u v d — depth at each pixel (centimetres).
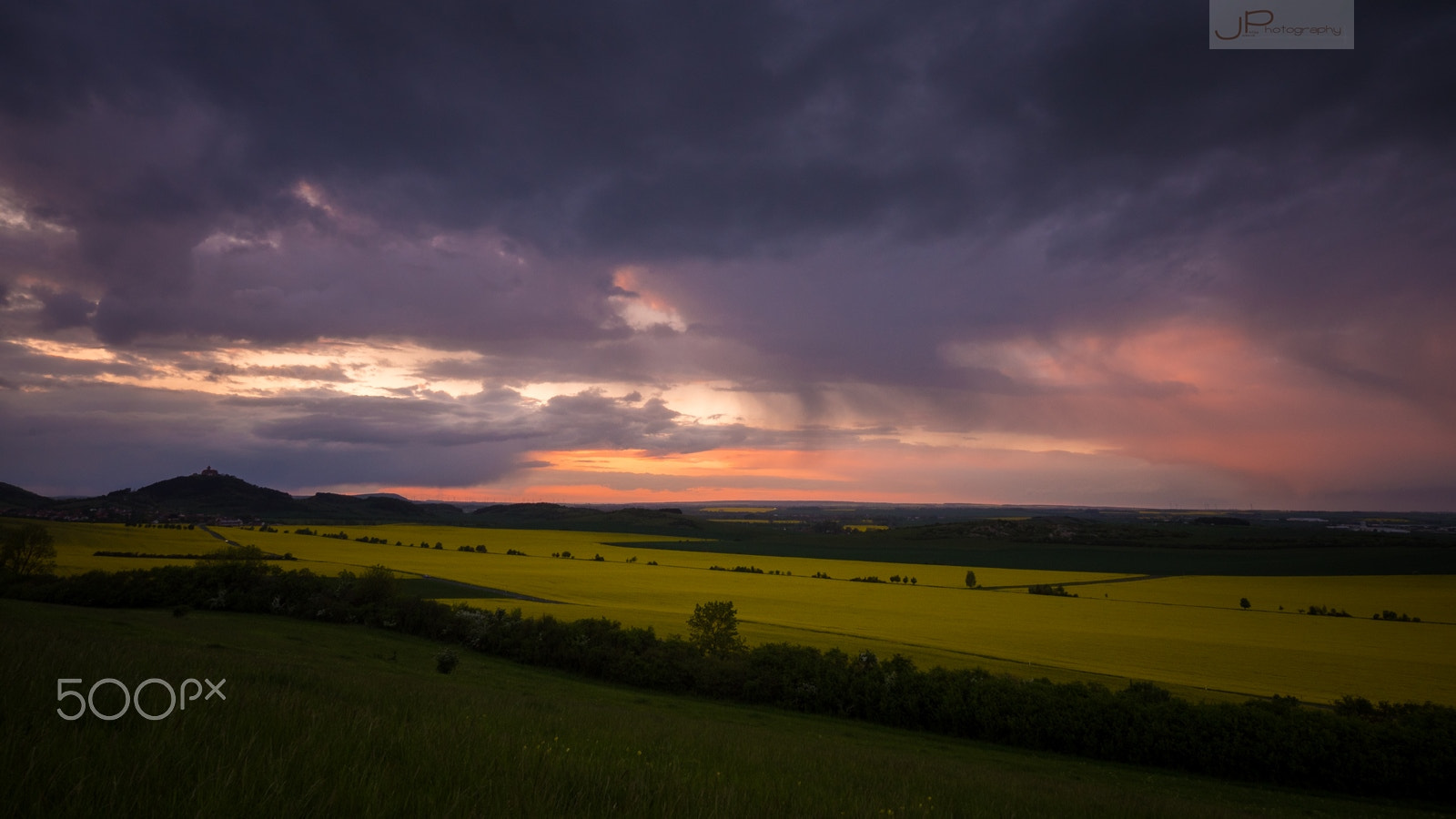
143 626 3928
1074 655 5741
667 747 1016
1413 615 9031
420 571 9838
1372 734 2803
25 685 673
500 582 9081
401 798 504
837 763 1212
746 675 3909
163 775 484
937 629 6812
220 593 5738
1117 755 3052
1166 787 2584
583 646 4359
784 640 5722
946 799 938
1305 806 2486
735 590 9594
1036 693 3353
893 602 8825
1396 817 2441
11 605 4359
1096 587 11562
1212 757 2909
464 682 3192
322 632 4938
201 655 1533
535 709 1468
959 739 3303
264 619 5403
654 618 6375
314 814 461
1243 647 6425
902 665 3819
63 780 450
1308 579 12700
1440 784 2686
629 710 2567
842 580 11762
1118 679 4806
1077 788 1647
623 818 545
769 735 2089
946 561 15200
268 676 1195
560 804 561
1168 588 11556
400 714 910
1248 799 2505
